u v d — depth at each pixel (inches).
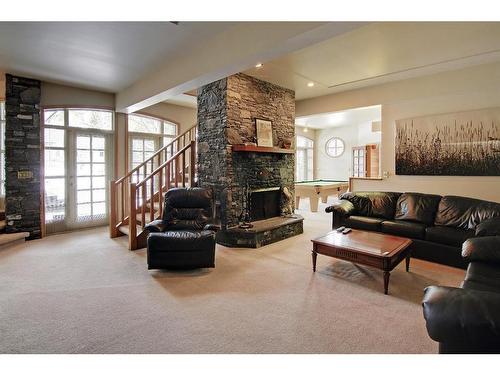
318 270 140.1
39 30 122.0
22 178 193.0
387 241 133.2
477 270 92.0
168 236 136.1
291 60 164.6
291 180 229.1
